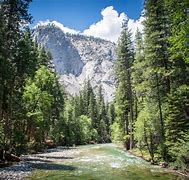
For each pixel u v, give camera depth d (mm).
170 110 27062
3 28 29547
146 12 31969
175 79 30219
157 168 27781
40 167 28203
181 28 11430
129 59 54250
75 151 51906
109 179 21719
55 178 22094
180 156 24891
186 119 26641
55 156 41250
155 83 32250
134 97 53656
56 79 69875
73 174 24125
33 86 47438
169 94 27828
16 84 37062
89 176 23156
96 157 39562
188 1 11117
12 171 24812
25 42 36656
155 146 32656
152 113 32875
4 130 33000
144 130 34375
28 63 36375
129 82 53969
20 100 37375
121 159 36500
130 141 50719
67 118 84562
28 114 43250
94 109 116062
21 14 33156
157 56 30750
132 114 52469
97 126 115062
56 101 67938
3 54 29156
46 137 67312
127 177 22641
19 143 37812
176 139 26516
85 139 94250
